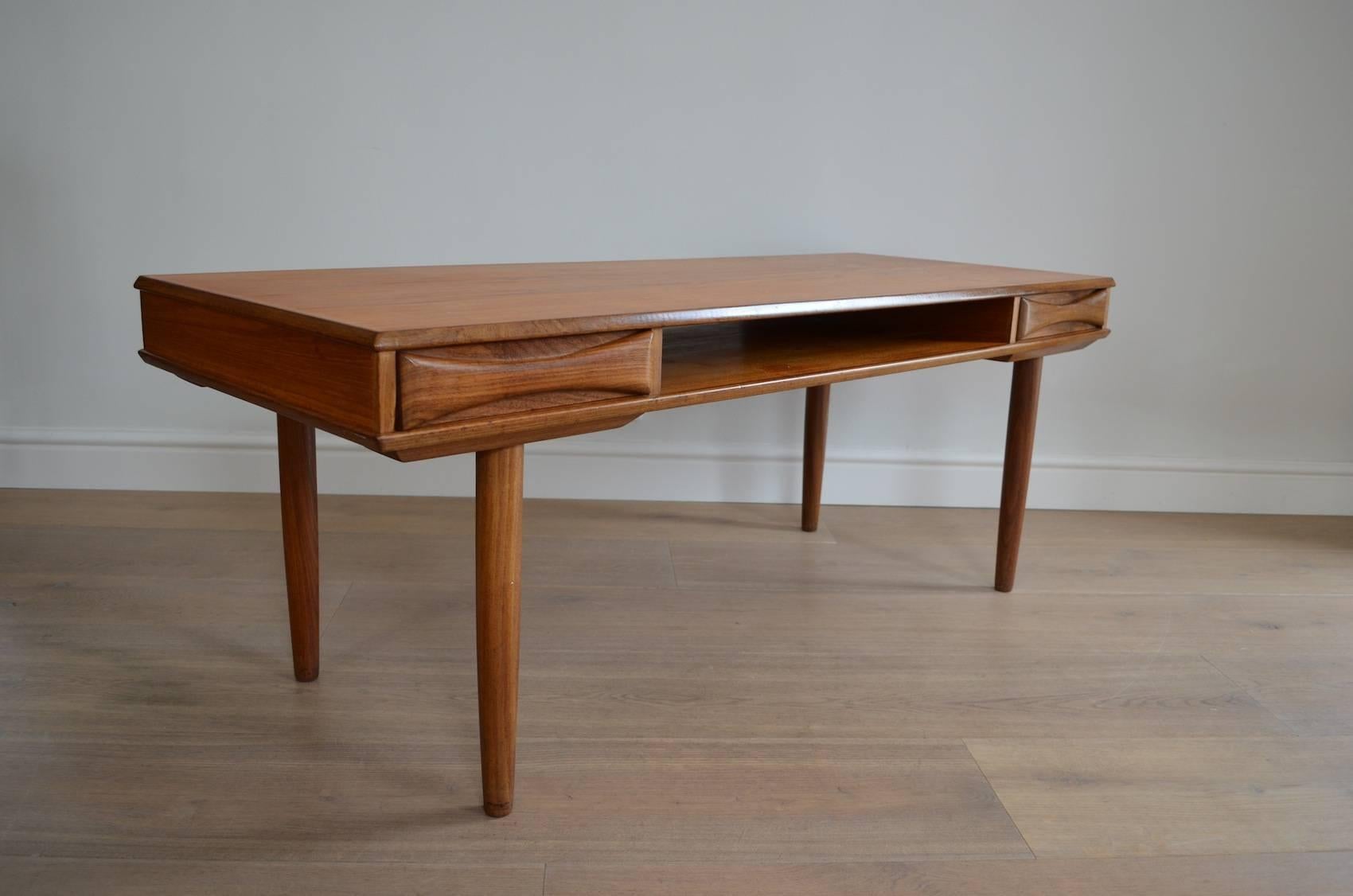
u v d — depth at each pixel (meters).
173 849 1.49
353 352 1.29
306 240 3.05
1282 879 1.52
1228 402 3.30
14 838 1.50
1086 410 3.30
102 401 3.12
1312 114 3.10
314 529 1.95
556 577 2.60
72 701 1.90
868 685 2.07
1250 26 3.04
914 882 1.48
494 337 1.34
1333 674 2.19
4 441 3.11
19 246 3.00
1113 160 3.11
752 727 1.89
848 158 3.09
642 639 2.25
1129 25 3.03
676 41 2.99
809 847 1.55
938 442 3.31
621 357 1.50
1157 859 1.55
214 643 2.16
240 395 1.54
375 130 2.99
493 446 1.40
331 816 1.59
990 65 3.05
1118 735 1.91
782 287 1.94
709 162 3.07
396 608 2.37
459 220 3.06
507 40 2.96
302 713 1.89
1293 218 3.16
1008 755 1.83
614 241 3.11
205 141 2.96
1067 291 2.27
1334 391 3.29
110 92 2.92
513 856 1.51
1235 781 1.77
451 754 1.77
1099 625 2.41
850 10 3.00
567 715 1.91
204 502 3.07
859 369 1.92
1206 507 3.36
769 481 3.30
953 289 2.01
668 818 1.61
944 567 2.77
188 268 3.04
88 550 2.65
